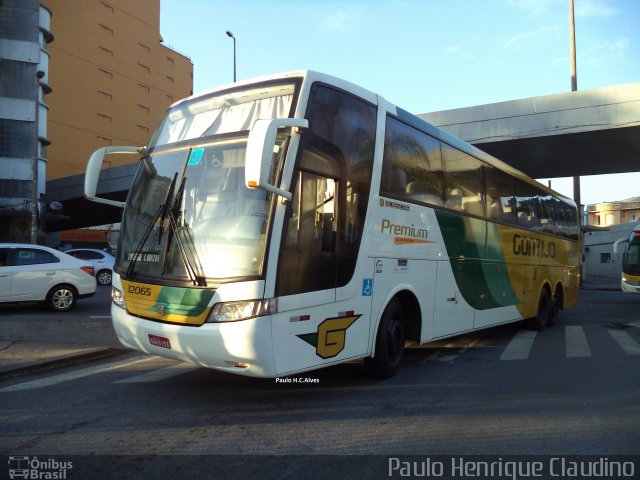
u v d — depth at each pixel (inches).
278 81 215.8
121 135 2763.3
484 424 195.9
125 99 2787.9
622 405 222.4
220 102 226.5
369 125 243.1
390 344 260.1
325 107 217.5
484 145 837.2
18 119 1317.7
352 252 226.4
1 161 1293.1
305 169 203.6
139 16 2874.0
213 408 208.8
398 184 261.3
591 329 473.7
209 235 200.2
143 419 195.0
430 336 287.1
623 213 2719.0
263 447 169.3
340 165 221.6
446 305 303.1
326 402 219.6
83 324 343.3
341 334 220.1
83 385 242.2
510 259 395.9
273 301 188.5
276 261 190.7
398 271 257.9
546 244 479.5
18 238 1352.1
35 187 1068.5
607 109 733.9
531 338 413.7
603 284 1279.5
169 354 204.7
